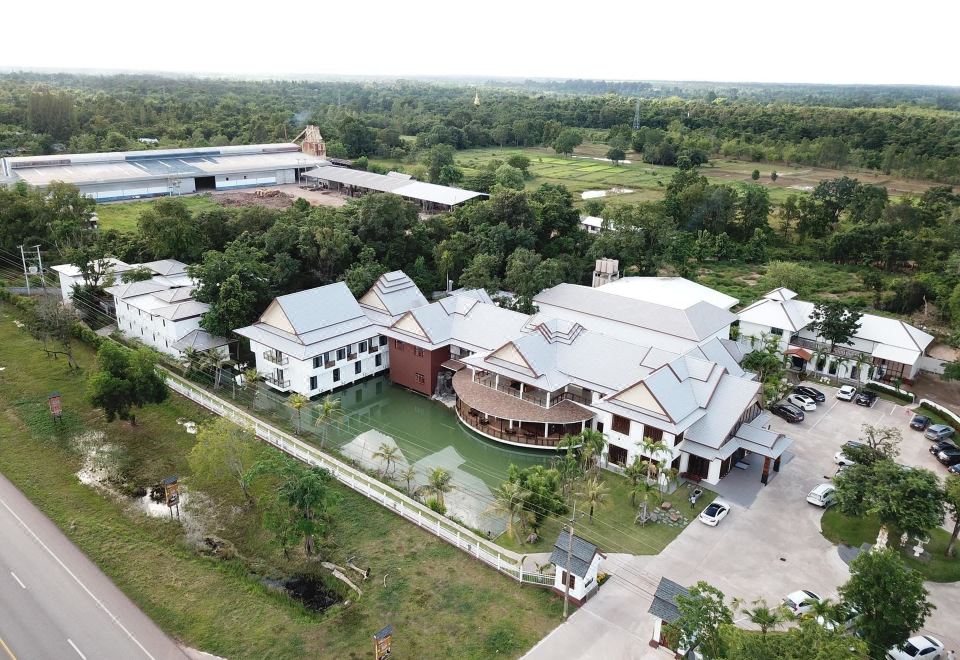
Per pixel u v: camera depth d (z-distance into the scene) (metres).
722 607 36.53
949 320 99.00
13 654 37.88
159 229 99.62
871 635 37.53
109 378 61.25
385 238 104.12
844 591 39.03
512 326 74.06
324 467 56.44
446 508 55.72
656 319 80.88
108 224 126.12
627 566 47.84
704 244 132.12
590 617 42.78
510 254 103.81
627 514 54.28
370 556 48.38
